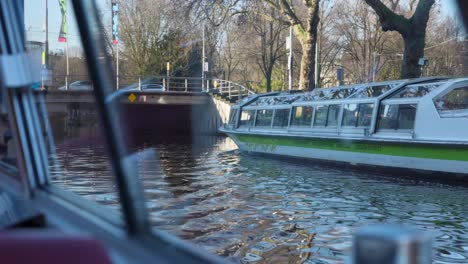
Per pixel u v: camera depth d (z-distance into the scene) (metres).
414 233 1.06
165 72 28.28
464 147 14.22
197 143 29.23
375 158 16.97
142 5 11.96
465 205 11.21
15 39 2.56
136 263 1.83
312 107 19.91
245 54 44.00
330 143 18.72
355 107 17.89
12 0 2.55
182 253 1.92
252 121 23.55
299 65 46.91
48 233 1.66
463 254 7.34
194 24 25.73
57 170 3.00
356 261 1.08
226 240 7.85
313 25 27.33
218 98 36.16
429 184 14.45
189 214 8.97
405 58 21.50
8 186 2.71
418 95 16.03
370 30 36.66
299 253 7.23
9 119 2.67
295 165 19.25
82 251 1.61
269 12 33.31
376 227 1.11
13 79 2.57
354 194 12.72
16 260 1.54
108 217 2.26
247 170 17.62
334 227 8.88
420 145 15.33
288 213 10.13
